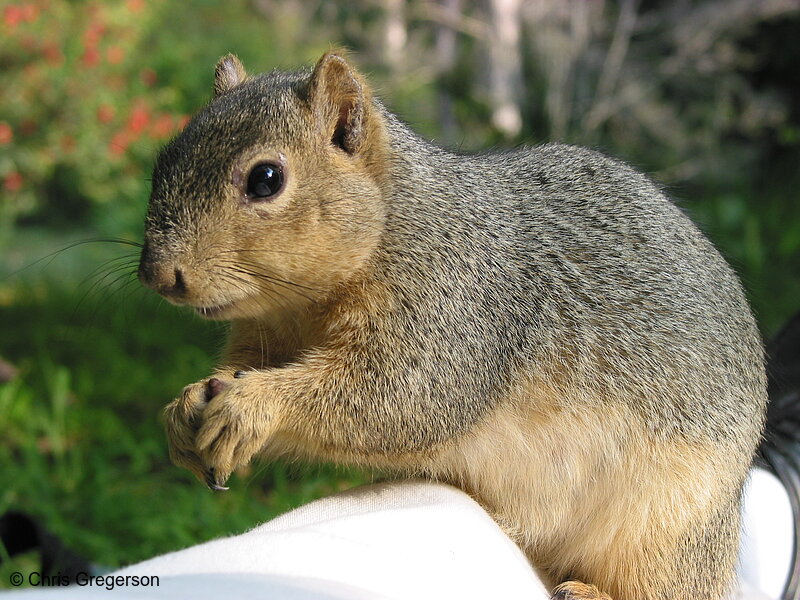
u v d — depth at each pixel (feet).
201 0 14.79
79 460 4.42
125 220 9.95
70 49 11.09
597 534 3.51
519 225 3.52
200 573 3.18
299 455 3.49
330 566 3.21
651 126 8.82
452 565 3.28
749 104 9.05
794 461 3.74
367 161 3.46
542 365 3.49
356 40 10.09
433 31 10.56
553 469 3.49
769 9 8.68
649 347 3.50
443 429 3.45
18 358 6.29
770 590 3.68
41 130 10.89
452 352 3.46
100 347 6.44
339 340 3.45
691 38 8.93
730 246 7.14
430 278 3.46
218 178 3.39
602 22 9.23
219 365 3.52
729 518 3.54
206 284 3.39
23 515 3.70
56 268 9.15
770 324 5.75
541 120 8.43
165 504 4.05
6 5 10.99
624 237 3.53
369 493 3.40
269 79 3.49
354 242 3.43
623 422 3.49
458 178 3.52
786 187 8.39
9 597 3.13
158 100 11.35
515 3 8.75
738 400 3.53
